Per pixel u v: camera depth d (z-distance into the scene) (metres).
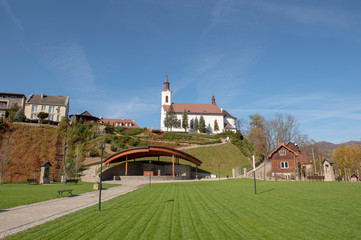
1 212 10.78
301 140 61.28
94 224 8.37
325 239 6.57
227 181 32.03
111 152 49.69
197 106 90.06
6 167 35.91
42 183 30.33
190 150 58.94
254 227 7.87
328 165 31.03
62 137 49.16
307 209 10.70
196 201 13.79
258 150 59.53
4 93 66.19
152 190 21.09
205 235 7.02
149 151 37.84
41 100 67.56
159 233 7.23
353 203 11.97
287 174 42.53
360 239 6.55
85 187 24.50
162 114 85.00
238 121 89.38
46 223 8.55
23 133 46.25
